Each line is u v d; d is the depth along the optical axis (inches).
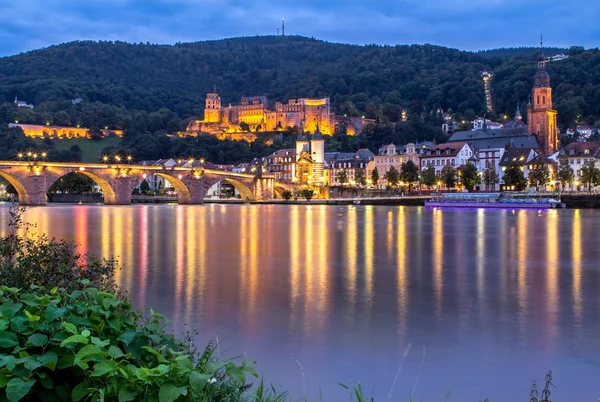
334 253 2610.7
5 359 411.5
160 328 537.0
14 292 502.9
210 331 1201.4
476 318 1328.7
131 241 3149.6
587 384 912.9
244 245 2960.1
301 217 5782.5
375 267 2154.3
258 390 529.3
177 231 3880.4
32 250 967.0
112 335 488.4
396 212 7003.0
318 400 837.2
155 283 1761.8
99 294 514.9
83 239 3253.0
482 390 889.5
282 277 1894.7
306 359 1021.2
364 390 887.7
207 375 419.8
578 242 3152.1
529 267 2170.3
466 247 2896.2
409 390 887.7
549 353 1067.3
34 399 429.4
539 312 1395.2
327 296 1573.6
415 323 1278.3
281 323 1267.2
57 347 437.4
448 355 1052.5
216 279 1845.5
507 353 1066.1
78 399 414.9
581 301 1526.8
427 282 1813.5
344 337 1160.8
